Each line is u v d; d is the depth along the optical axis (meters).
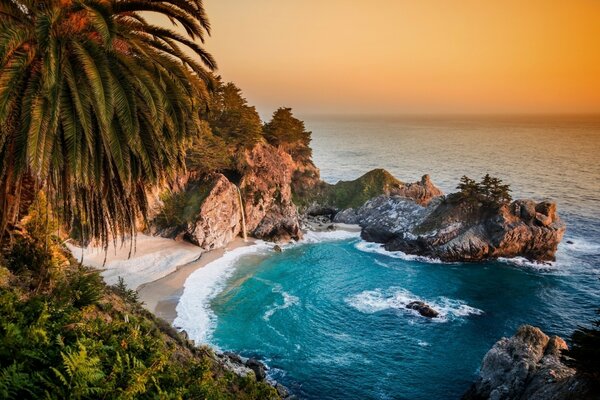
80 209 15.95
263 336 46.22
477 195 78.19
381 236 84.88
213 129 89.38
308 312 52.62
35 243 16.28
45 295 14.66
